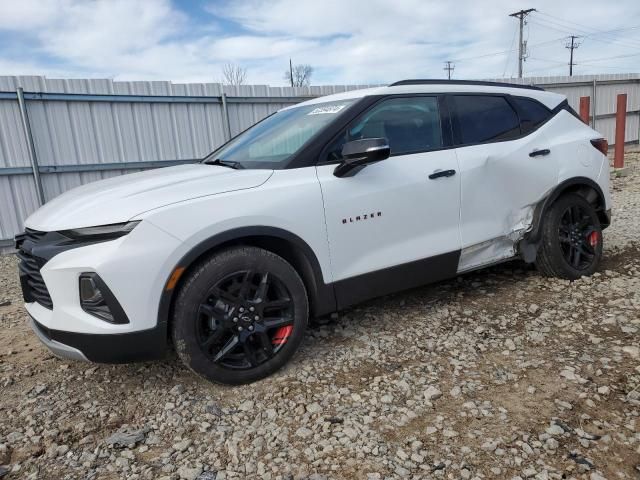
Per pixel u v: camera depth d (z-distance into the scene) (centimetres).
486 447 230
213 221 273
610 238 573
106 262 252
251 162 340
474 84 408
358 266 328
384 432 246
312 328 373
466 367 305
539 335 338
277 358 302
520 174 399
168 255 262
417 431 246
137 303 258
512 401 266
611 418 246
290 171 309
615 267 467
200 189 284
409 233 347
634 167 1353
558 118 441
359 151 293
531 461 219
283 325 302
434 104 377
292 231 298
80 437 259
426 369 305
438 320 376
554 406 258
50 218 285
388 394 279
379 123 348
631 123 1872
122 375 321
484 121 398
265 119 433
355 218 322
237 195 286
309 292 322
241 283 287
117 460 237
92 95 866
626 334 332
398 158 348
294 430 253
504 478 210
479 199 379
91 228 261
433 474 215
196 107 981
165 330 269
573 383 278
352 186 322
